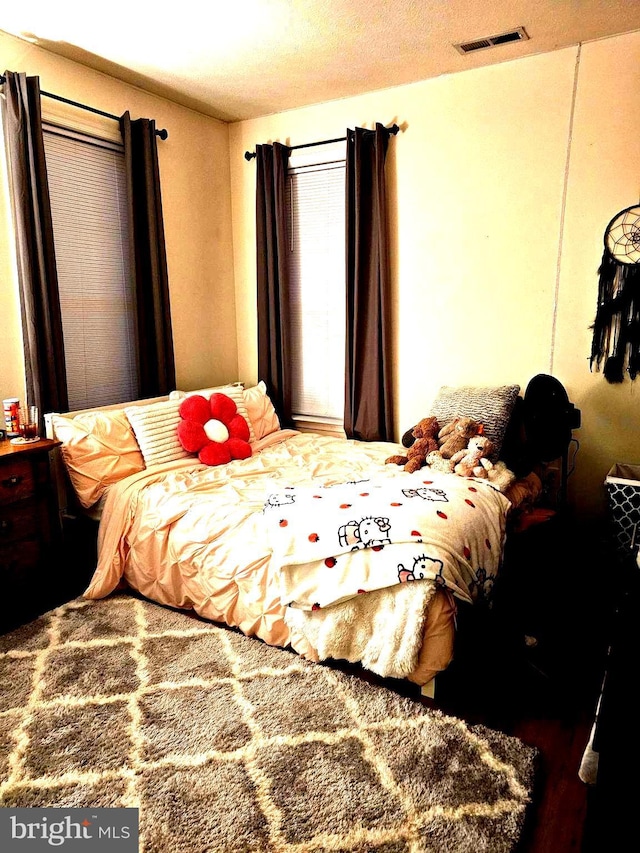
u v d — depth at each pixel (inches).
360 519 82.7
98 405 129.6
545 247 118.5
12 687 78.8
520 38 106.3
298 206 148.0
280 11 95.3
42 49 109.5
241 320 164.2
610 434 116.3
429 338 135.6
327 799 60.9
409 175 131.7
